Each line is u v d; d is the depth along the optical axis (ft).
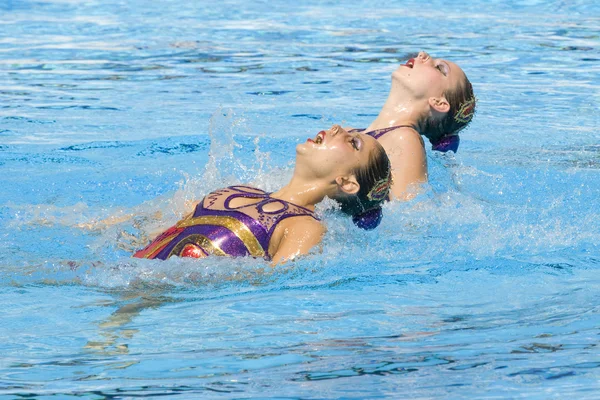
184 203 55.57
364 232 50.60
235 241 45.80
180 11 151.23
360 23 139.03
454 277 43.39
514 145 76.18
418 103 61.87
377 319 36.70
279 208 47.75
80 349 33.40
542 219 54.13
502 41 123.44
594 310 37.58
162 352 32.91
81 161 70.28
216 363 31.55
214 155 71.82
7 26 134.21
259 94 94.94
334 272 44.37
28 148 73.67
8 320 37.11
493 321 36.19
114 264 44.68
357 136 50.67
